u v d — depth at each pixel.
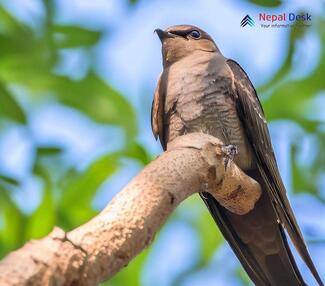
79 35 13.21
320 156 13.51
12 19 12.70
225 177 7.88
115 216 6.35
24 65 13.21
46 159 12.37
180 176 7.12
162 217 6.75
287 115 13.72
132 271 13.08
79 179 12.38
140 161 12.52
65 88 13.49
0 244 11.74
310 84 13.81
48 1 12.70
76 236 6.00
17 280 5.50
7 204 11.68
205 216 14.02
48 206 11.83
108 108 13.26
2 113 11.83
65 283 5.76
